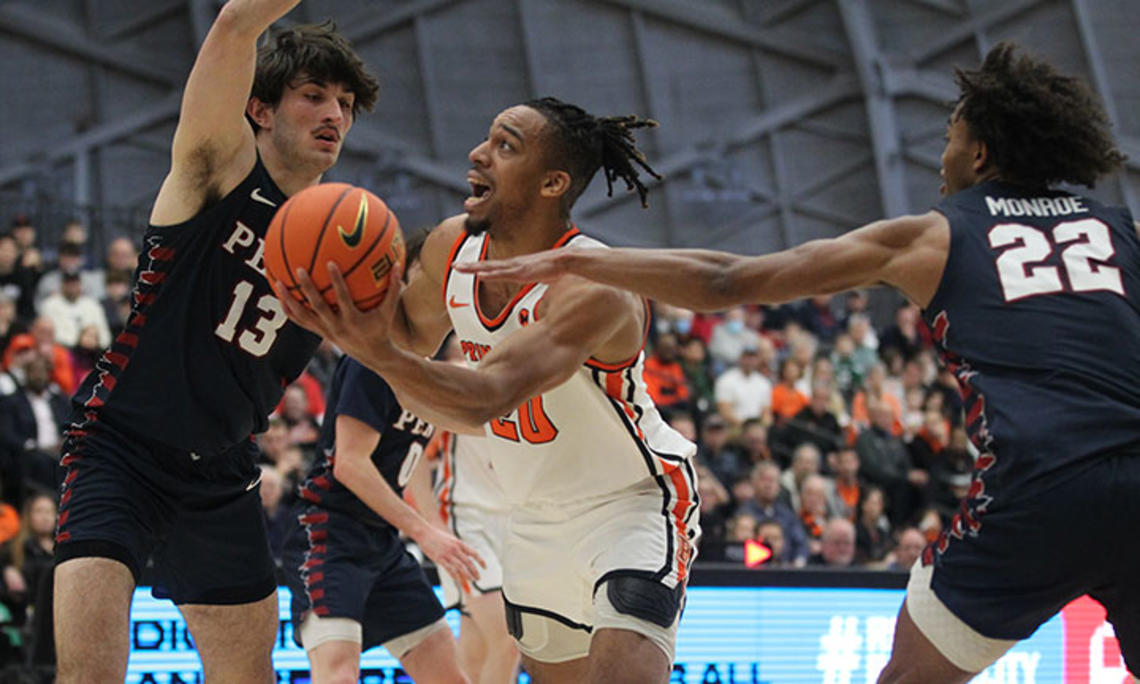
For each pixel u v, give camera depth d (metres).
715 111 16.42
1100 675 5.88
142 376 3.14
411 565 4.39
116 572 2.98
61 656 2.90
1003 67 2.95
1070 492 2.57
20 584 6.63
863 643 5.69
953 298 2.74
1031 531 2.60
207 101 2.89
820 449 9.96
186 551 3.26
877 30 16.50
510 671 4.84
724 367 11.65
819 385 10.39
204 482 3.23
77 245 10.20
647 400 3.28
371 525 4.33
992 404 2.67
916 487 9.77
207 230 3.07
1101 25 16.34
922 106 16.38
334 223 2.42
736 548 6.81
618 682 3.00
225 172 3.03
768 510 8.23
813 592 5.62
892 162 16.20
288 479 7.74
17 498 7.65
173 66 15.18
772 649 5.52
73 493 3.06
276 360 3.24
